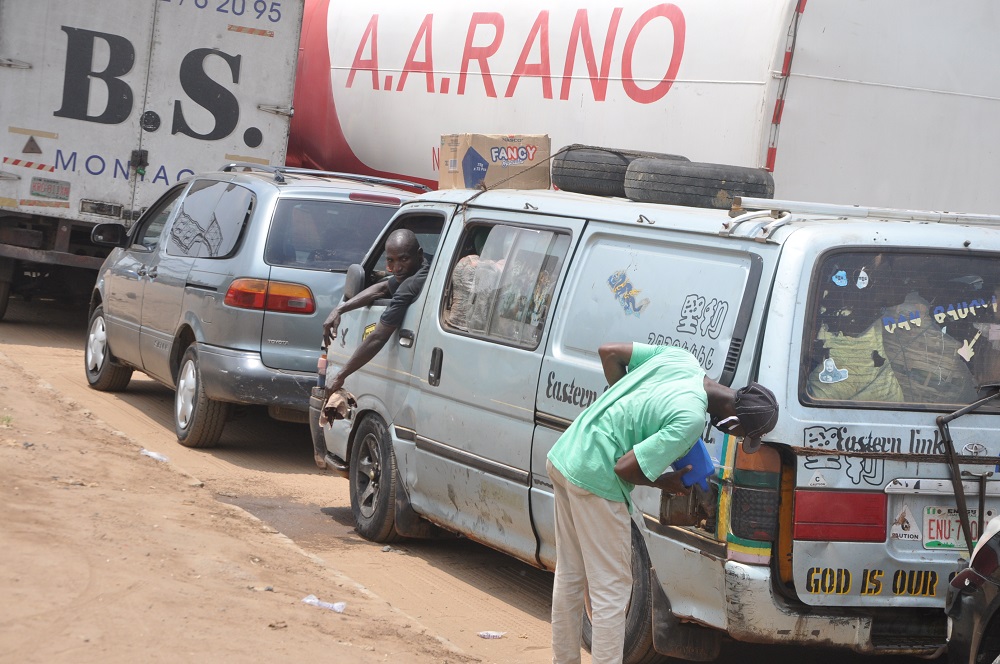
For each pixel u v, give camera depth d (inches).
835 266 288.7
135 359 621.6
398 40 836.6
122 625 276.4
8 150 764.0
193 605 300.2
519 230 385.1
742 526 277.3
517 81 695.1
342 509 486.9
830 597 279.3
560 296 353.7
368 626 319.0
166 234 612.7
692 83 567.2
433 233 470.0
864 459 281.3
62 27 768.9
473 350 384.5
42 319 901.2
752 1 542.3
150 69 792.3
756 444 270.1
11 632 260.7
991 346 299.7
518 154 453.1
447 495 398.9
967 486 289.3
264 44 818.8
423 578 404.2
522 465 356.5
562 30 660.7
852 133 543.2
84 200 786.2
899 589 283.7
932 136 557.6
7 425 463.8
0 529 327.6
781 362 280.1
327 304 528.4
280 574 352.5
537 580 413.4
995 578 260.2
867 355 287.7
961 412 286.8
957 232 301.9
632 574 316.8
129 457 463.5
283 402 523.2
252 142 822.5
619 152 402.9
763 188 349.1
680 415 262.8
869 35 538.3
